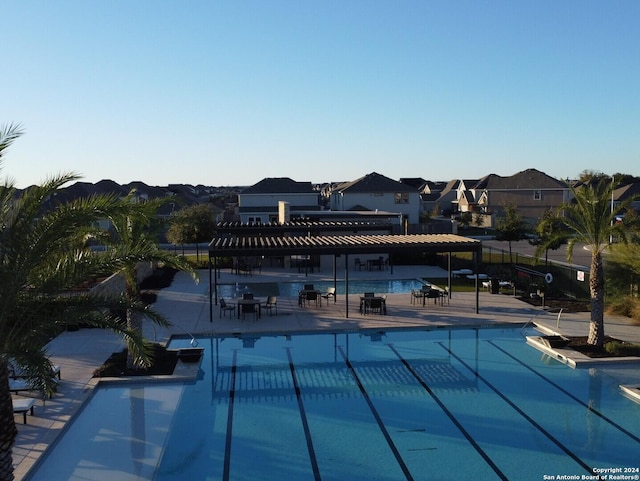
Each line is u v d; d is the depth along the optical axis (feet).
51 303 28.91
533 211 222.48
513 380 47.80
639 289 68.33
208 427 38.47
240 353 56.44
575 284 81.66
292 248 69.62
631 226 53.67
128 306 30.22
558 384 46.62
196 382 47.70
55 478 31.40
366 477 31.65
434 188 364.79
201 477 31.71
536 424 38.70
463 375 49.32
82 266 28.86
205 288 93.40
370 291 90.27
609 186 54.29
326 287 94.32
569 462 33.22
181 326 65.00
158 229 50.03
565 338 57.62
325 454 34.55
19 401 37.60
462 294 84.89
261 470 32.55
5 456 26.11
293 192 200.13
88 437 36.73
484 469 32.45
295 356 55.47
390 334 63.62
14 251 25.77
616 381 47.11
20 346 26.45
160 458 33.86
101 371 48.03
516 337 61.93
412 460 33.65
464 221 223.71
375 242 75.10
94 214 27.37
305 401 43.32
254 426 38.70
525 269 95.20
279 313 72.23
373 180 207.10
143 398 43.83
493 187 228.22
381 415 40.52
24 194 27.27
